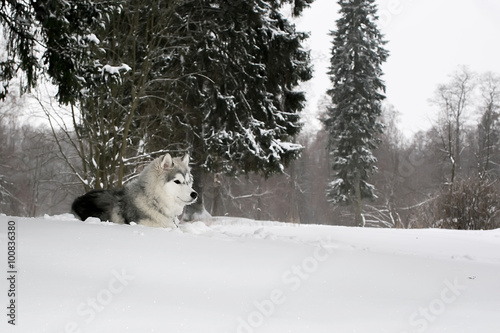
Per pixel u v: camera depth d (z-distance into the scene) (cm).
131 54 1423
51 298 247
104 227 496
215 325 224
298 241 560
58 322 216
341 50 2783
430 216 1681
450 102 3175
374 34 2741
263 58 1598
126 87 1443
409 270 394
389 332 225
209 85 1507
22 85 777
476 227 1490
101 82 929
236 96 1514
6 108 1806
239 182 3250
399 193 3412
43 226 477
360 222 2842
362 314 254
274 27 1568
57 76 766
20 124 1969
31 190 2372
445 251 678
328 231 918
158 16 1394
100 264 327
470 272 405
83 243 391
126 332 208
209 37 1426
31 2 732
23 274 287
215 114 1502
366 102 2744
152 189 635
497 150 3544
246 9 1441
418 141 3784
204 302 262
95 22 820
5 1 729
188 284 298
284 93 1748
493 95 3484
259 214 3519
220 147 1495
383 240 793
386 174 3494
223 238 512
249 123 1505
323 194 4206
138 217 633
